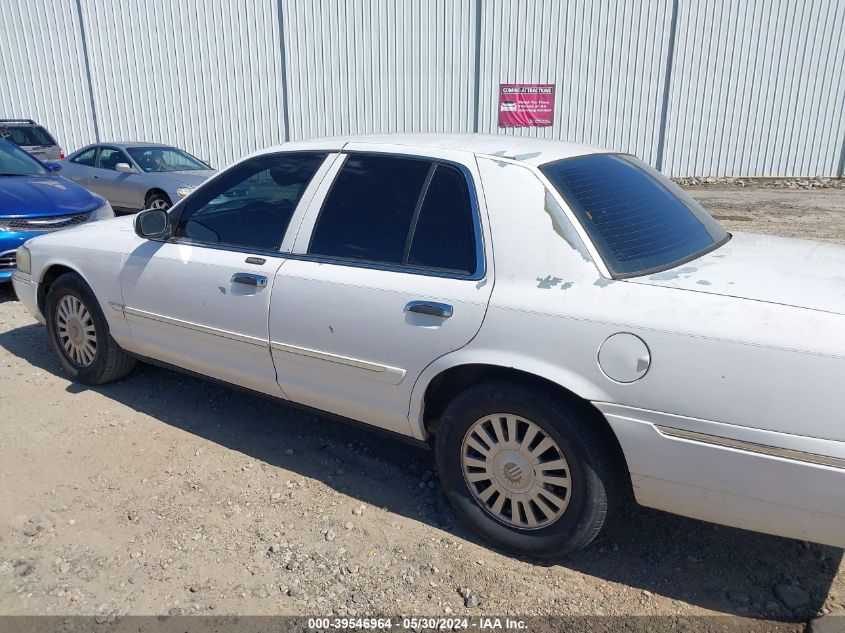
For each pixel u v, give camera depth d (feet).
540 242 9.10
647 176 11.59
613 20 58.54
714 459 7.93
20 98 58.29
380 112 59.31
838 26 58.59
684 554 9.85
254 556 9.75
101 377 14.94
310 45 57.62
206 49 57.57
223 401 14.64
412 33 57.77
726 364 7.73
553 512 9.28
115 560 9.63
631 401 8.25
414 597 9.00
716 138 61.52
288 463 12.23
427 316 9.66
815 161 62.08
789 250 10.34
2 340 18.16
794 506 7.70
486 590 9.12
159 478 11.66
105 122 58.85
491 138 11.40
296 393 11.60
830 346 7.32
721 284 8.46
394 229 10.40
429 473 12.00
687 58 59.52
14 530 10.25
